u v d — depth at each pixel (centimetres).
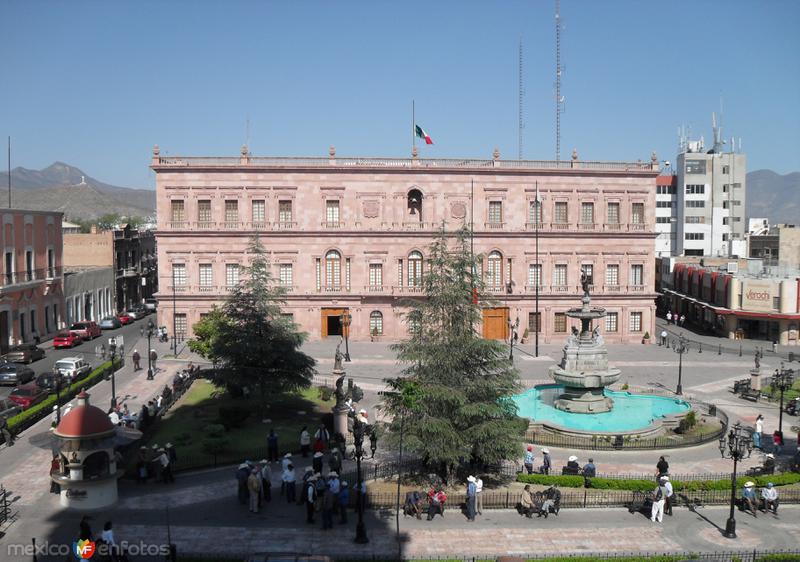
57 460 3212
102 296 9606
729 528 2948
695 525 3075
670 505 3188
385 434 3488
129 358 6731
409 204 8000
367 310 7962
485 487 3459
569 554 2733
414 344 3528
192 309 7850
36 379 5253
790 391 5638
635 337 8256
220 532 2877
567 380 4809
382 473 3591
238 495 3244
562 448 4138
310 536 2856
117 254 10281
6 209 6881
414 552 2723
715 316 8988
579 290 8138
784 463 3909
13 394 4806
